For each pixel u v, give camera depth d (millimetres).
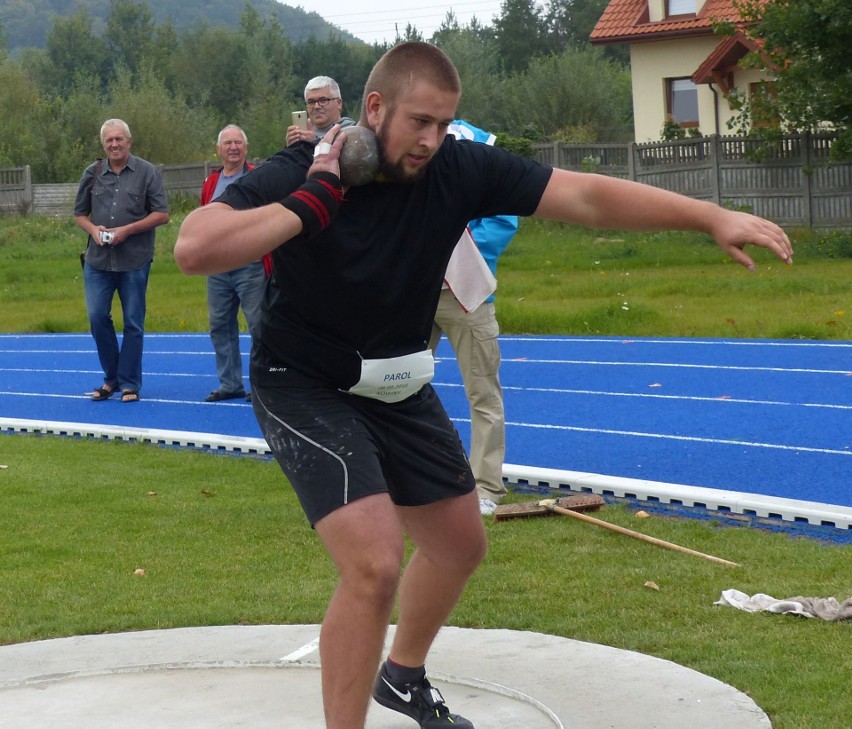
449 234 3350
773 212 25203
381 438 3439
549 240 25891
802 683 3949
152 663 4379
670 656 4297
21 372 14203
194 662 4371
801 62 22328
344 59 100812
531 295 17859
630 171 27625
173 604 5180
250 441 8797
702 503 6484
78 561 5965
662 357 12391
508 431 9164
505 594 5129
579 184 3391
